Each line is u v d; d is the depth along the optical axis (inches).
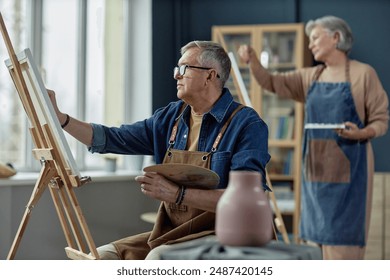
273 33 263.0
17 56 115.2
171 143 116.8
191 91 112.9
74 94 232.2
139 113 253.9
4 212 181.9
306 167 187.8
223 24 283.1
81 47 234.2
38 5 217.0
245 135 110.0
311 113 187.8
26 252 189.2
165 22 261.7
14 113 209.9
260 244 75.1
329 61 187.5
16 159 209.9
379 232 243.1
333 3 273.1
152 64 252.5
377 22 268.7
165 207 114.7
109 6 247.1
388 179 243.1
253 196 75.0
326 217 183.0
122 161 246.8
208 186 105.0
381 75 268.2
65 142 110.4
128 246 116.7
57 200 124.4
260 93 263.1
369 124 183.8
